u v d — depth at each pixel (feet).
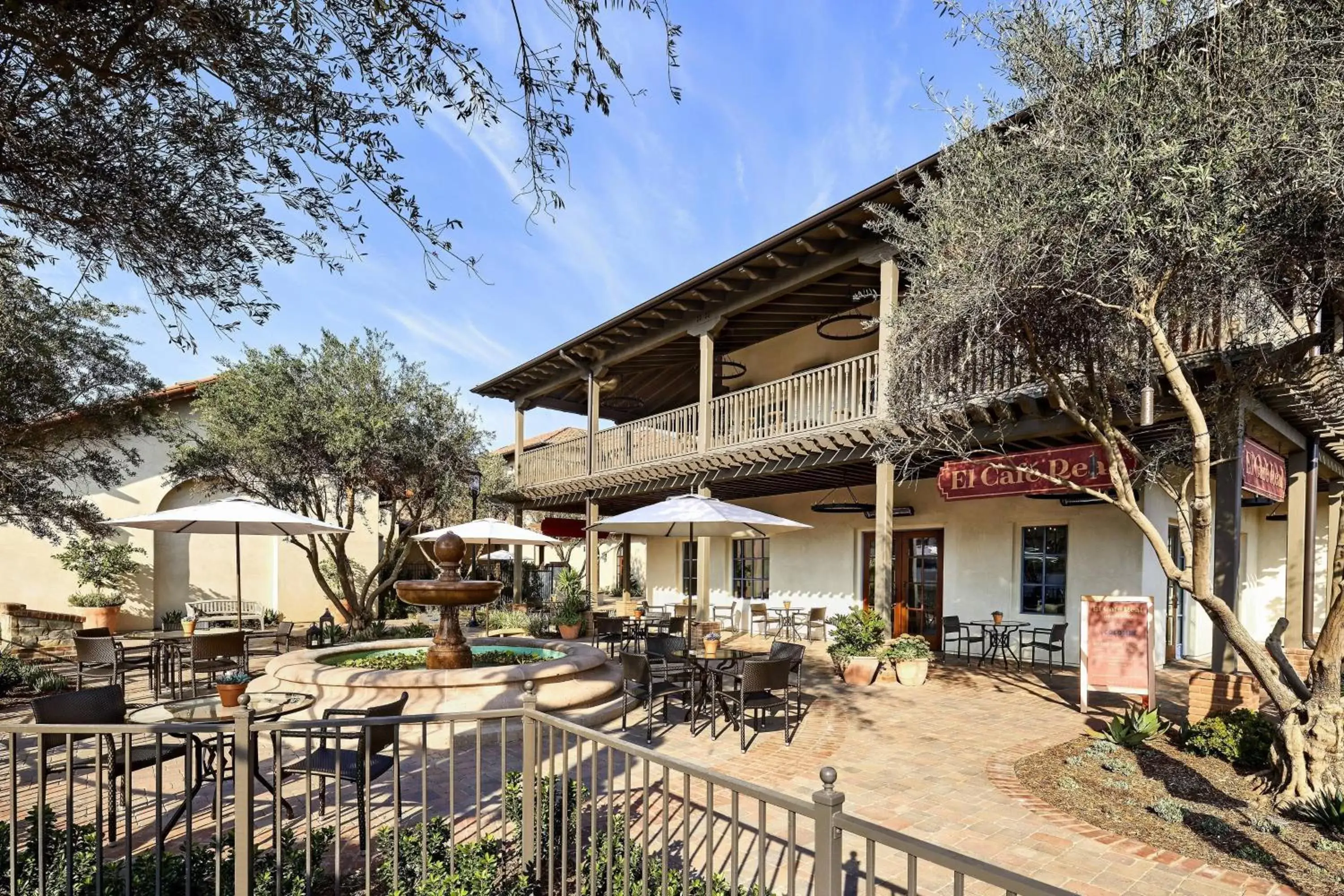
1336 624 16.65
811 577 50.26
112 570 51.90
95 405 35.29
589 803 16.88
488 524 40.60
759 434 39.78
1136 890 12.78
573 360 54.75
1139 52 14.57
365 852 11.94
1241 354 19.26
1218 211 13.21
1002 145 16.88
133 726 11.10
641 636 38.50
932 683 32.17
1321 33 13.04
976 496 29.89
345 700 23.34
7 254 15.96
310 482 48.11
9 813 16.51
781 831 15.57
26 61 11.47
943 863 6.43
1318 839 14.65
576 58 11.57
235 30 11.71
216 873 11.24
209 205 14.46
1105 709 27.20
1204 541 17.17
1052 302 17.10
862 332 45.50
